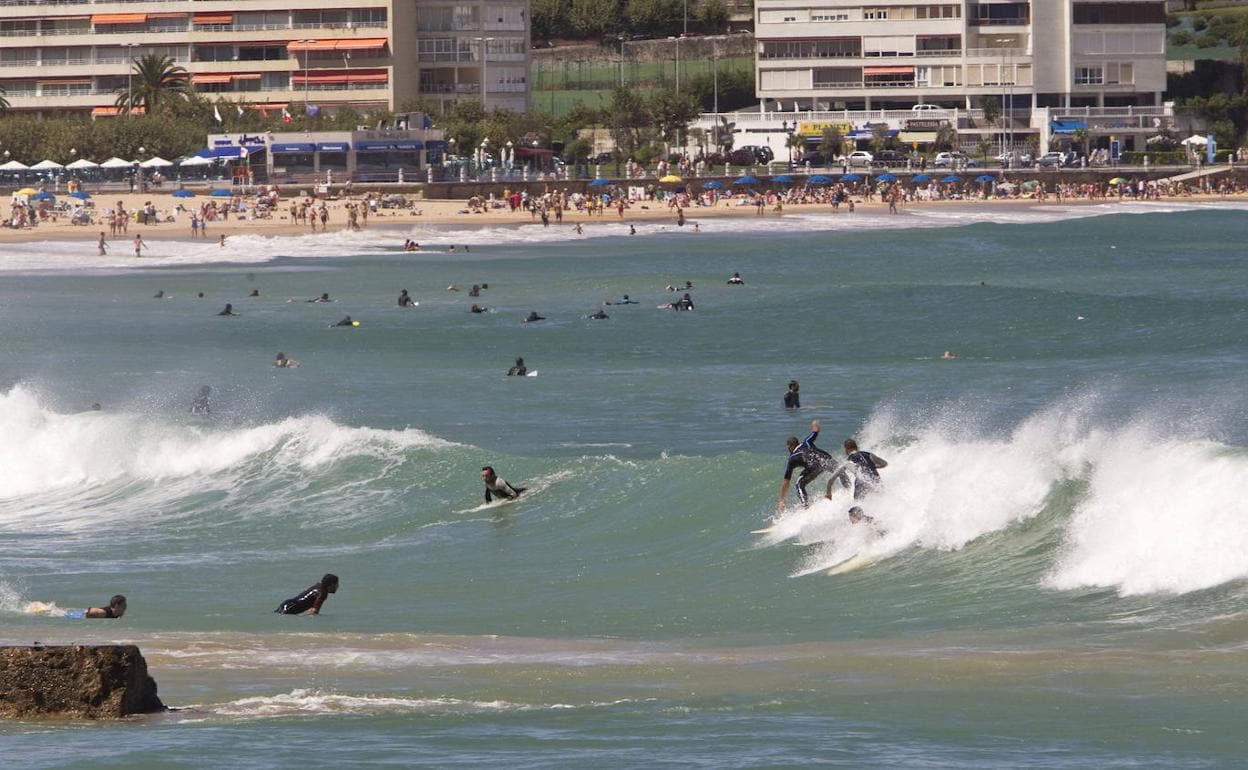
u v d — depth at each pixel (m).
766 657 42.06
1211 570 45.59
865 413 98.62
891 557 53.41
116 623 49.78
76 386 107.44
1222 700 35.09
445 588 55.56
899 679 38.53
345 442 75.19
